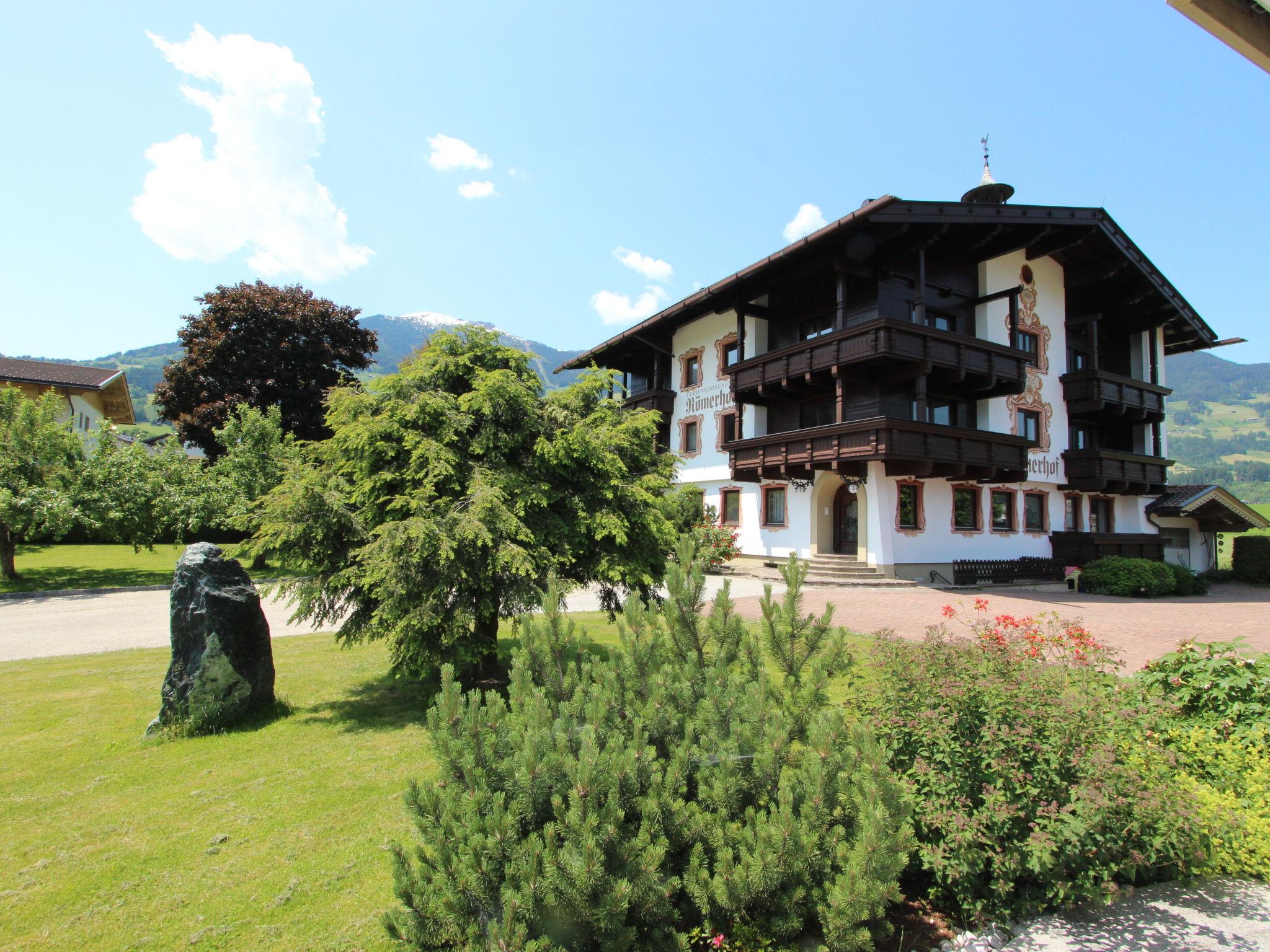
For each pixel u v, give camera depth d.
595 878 2.37
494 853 2.47
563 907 2.40
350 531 6.50
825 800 2.71
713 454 23.89
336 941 3.06
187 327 28.53
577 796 2.47
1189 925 3.17
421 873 2.73
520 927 2.25
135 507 16.83
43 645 9.84
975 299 19.22
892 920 3.18
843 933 2.46
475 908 2.49
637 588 7.24
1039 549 21.25
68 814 4.33
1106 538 21.22
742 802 2.95
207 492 18.66
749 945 2.66
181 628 6.05
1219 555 28.30
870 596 15.53
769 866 2.54
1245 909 3.30
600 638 10.01
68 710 6.52
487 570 6.04
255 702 6.30
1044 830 3.08
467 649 6.21
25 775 4.94
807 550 19.77
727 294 20.73
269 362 27.69
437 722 3.04
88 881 3.55
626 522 6.99
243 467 19.38
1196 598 18.73
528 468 6.98
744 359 20.52
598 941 2.49
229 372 27.33
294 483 6.47
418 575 5.86
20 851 3.87
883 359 15.99
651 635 3.76
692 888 2.59
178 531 18.59
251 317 27.88
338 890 3.48
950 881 3.11
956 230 17.30
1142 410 22.94
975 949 2.99
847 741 2.99
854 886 2.41
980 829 3.06
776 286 20.11
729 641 3.96
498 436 6.84
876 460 15.73
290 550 6.34
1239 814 3.62
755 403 20.67
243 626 6.26
